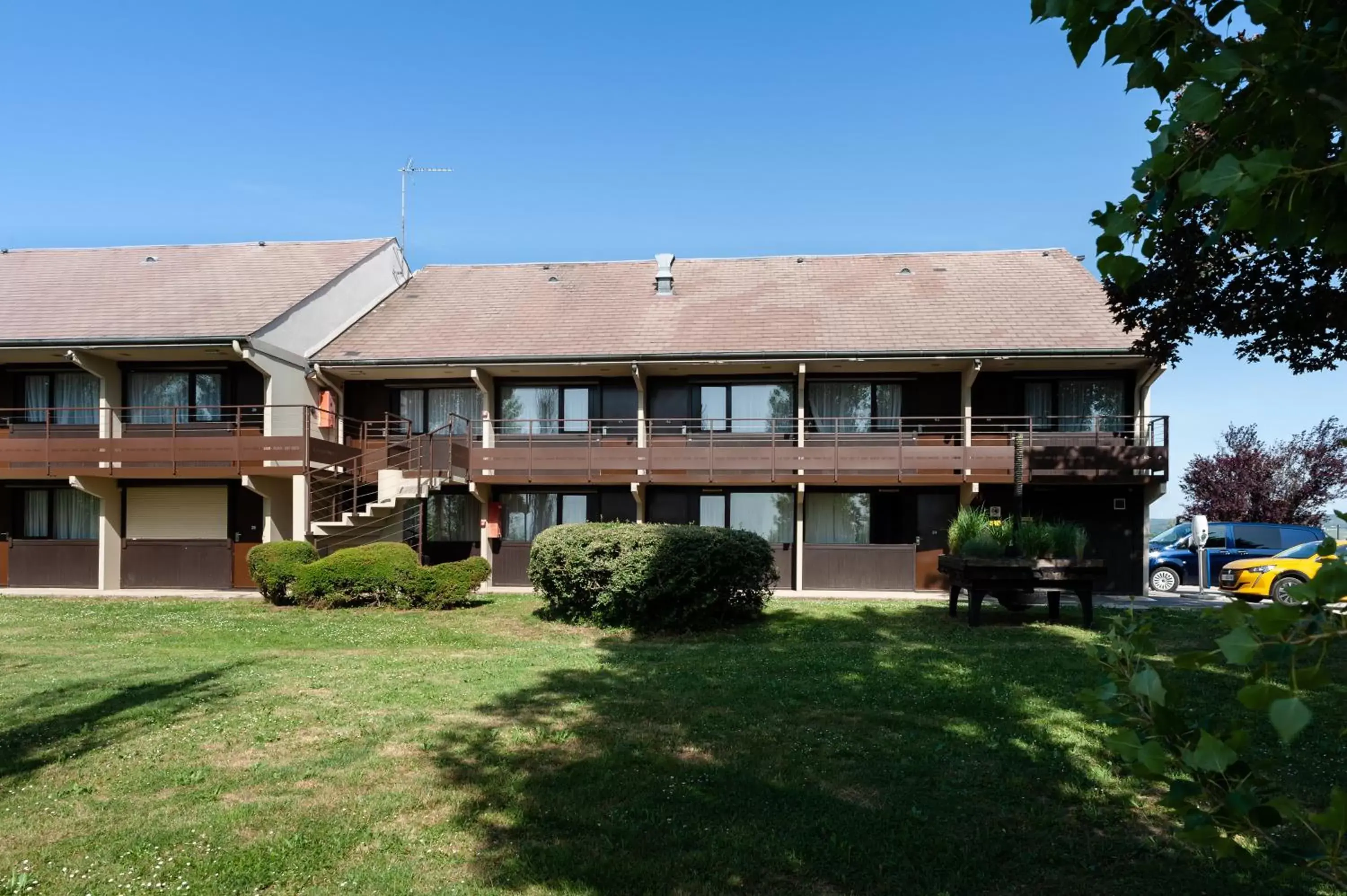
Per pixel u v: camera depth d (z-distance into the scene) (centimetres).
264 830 487
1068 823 496
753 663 963
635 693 814
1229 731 204
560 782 563
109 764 602
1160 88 217
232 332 1888
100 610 1544
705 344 1994
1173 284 955
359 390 2172
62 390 2138
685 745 644
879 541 2052
